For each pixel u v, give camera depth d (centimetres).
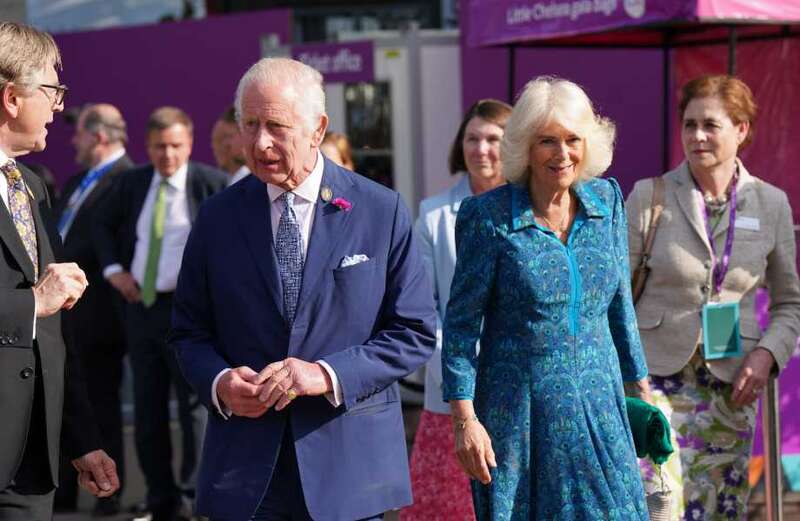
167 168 720
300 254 386
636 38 788
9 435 358
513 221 397
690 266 494
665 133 819
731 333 495
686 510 498
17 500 375
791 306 511
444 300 531
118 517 750
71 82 1154
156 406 723
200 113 1094
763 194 507
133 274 725
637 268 504
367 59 895
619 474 400
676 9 589
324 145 626
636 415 418
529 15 695
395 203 393
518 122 399
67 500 781
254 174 381
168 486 725
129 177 740
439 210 539
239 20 1066
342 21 1264
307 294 381
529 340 398
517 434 398
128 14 1330
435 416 536
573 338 398
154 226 719
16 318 354
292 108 371
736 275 498
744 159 735
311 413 380
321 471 378
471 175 541
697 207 498
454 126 994
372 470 384
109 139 784
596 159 403
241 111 375
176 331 398
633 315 422
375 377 376
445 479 533
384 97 991
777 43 724
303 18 1272
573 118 394
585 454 396
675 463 495
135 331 723
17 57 364
